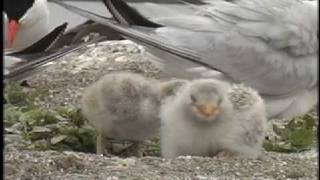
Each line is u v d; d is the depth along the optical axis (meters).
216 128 8.65
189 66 10.70
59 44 12.43
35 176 7.50
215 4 11.01
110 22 10.62
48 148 9.37
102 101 9.31
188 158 8.30
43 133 9.72
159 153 9.78
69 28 13.80
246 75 10.63
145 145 9.95
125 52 14.52
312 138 10.05
